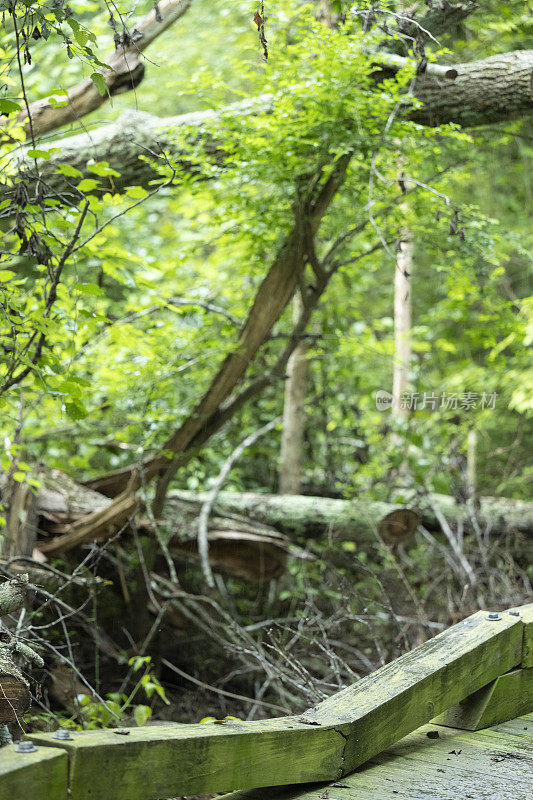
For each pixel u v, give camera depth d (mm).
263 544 6141
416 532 6910
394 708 2680
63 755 1857
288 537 6441
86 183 3586
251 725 2338
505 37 5582
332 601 6652
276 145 4758
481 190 8758
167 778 2053
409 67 4496
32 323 3598
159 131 4957
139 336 5145
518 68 4758
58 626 5277
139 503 5609
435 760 2697
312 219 5113
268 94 4715
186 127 4852
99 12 6203
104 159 4910
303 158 4879
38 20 3215
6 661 2756
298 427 6922
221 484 6543
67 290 4047
